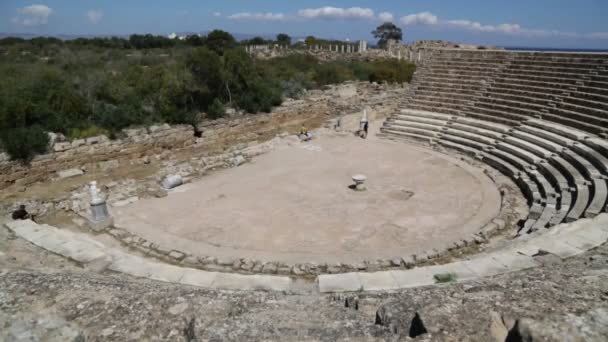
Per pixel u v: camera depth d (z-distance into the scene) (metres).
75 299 6.20
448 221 16.66
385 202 18.56
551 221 14.86
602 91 24.72
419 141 29.69
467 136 27.78
